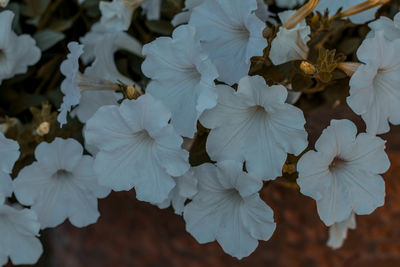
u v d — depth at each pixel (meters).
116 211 1.05
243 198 0.56
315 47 0.62
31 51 0.66
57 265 1.06
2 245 0.61
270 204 1.08
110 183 0.56
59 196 0.61
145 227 1.06
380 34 0.52
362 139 0.54
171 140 0.54
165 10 0.68
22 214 0.59
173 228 1.06
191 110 0.55
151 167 0.56
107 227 1.07
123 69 0.69
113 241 1.08
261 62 0.57
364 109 0.53
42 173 0.59
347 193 0.55
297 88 0.58
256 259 1.11
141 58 0.69
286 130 0.54
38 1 0.71
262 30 0.54
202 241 0.57
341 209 0.55
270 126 0.54
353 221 0.69
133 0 0.66
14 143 0.57
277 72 0.59
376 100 0.54
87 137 0.55
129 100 0.54
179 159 0.54
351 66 0.56
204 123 0.54
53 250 1.06
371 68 0.52
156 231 1.06
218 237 0.57
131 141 0.56
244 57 0.56
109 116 0.55
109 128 0.55
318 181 0.54
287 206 1.10
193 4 0.60
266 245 1.11
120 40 0.66
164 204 0.57
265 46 0.54
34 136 0.65
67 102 0.58
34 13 0.71
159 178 0.55
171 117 0.55
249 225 0.56
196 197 0.56
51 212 0.61
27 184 0.59
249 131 0.55
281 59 0.57
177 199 0.57
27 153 0.65
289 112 0.53
